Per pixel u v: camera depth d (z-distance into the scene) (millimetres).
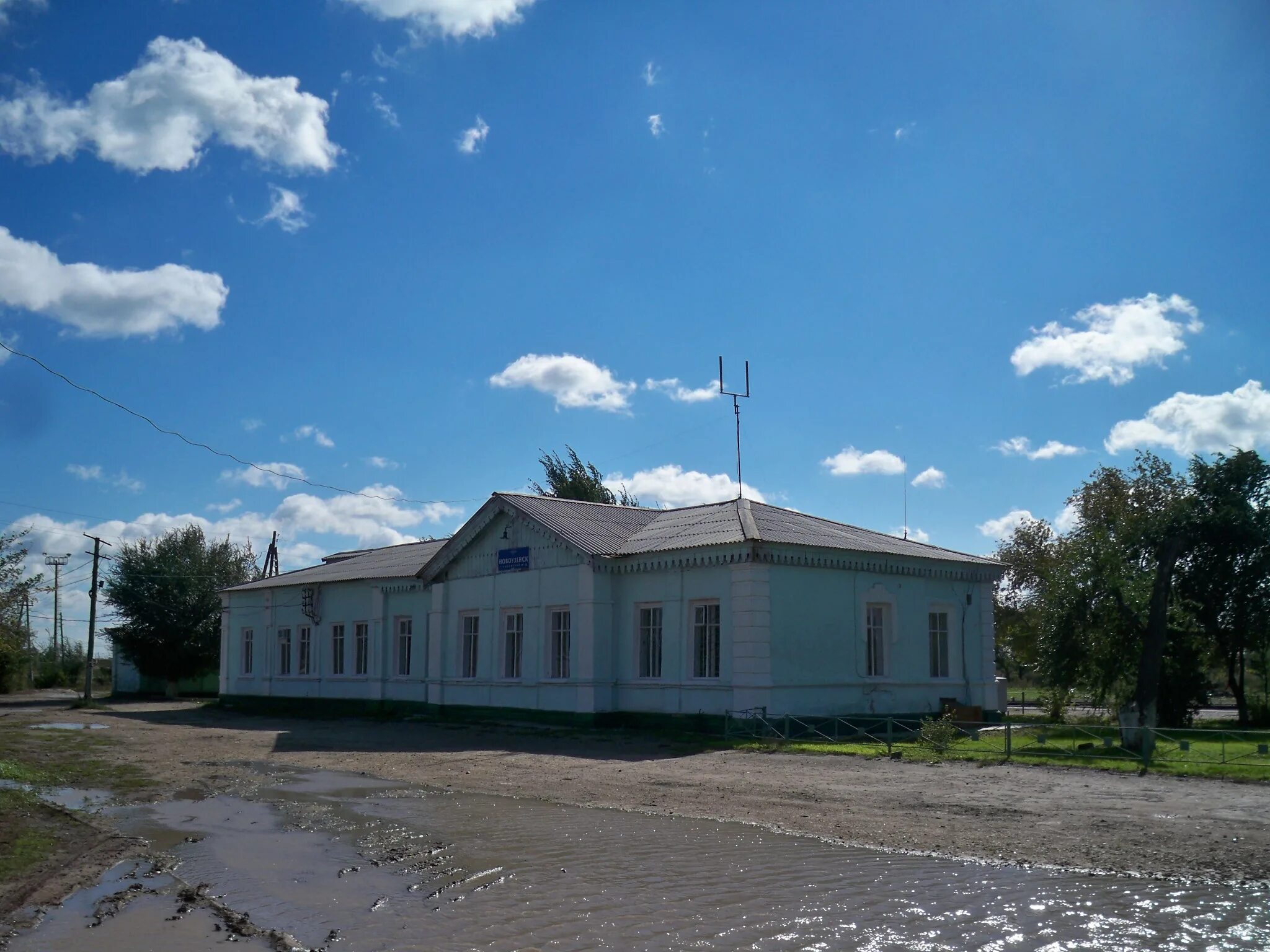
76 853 11852
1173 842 11297
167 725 33812
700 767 18828
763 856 11000
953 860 10609
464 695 30641
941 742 20156
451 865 10844
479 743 24281
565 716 26828
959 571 28422
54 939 8461
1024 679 49562
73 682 79625
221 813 14828
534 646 28188
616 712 26438
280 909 9297
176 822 14148
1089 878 9758
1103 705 27797
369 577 35438
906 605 26922
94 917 9117
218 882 10438
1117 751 18594
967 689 28219
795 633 24109
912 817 13203
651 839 12062
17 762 21516
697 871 10328
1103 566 26922
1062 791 15016
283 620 41000
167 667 57156
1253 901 8906
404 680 33906
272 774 19406
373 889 9969
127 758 22531
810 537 25578
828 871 10195
